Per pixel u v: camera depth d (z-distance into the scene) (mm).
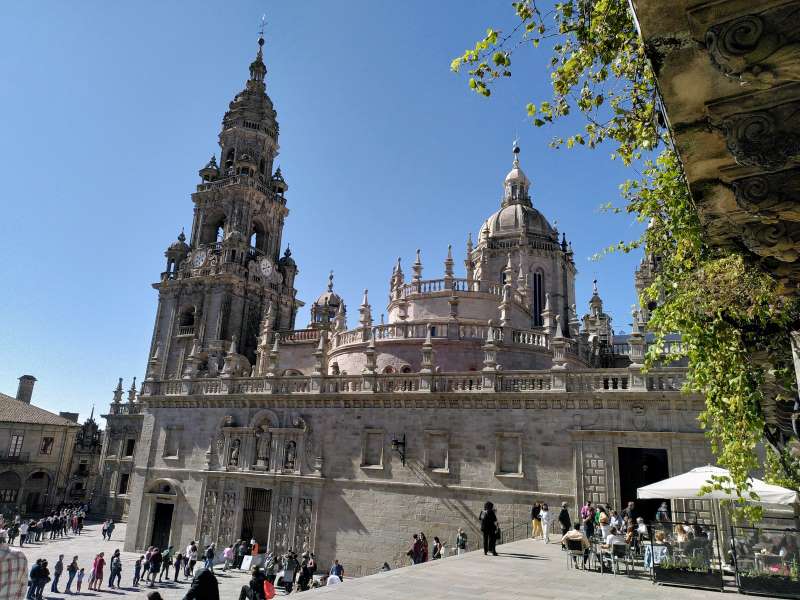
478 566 16922
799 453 12102
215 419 41250
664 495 17984
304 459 36438
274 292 70312
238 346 63969
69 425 78500
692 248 11734
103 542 50938
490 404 31469
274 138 78375
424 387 33500
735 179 5180
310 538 34531
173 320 65750
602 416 28406
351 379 36250
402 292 49000
